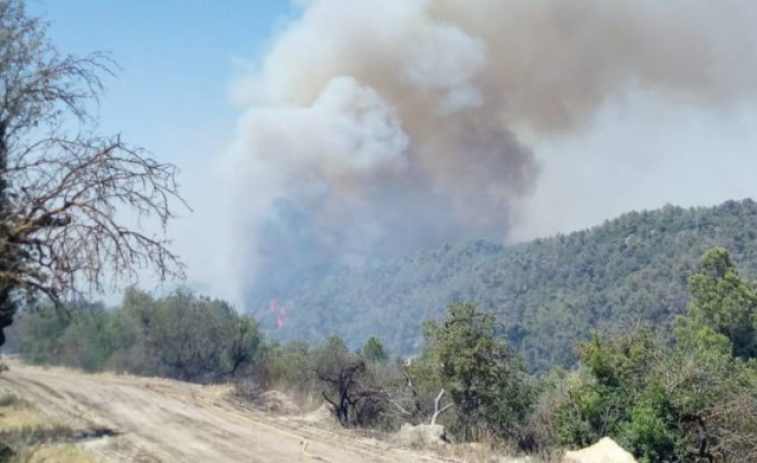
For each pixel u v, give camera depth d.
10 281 7.20
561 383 22.55
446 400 24.36
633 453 16.58
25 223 7.21
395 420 25.72
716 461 16.83
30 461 10.99
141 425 17.72
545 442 20.11
